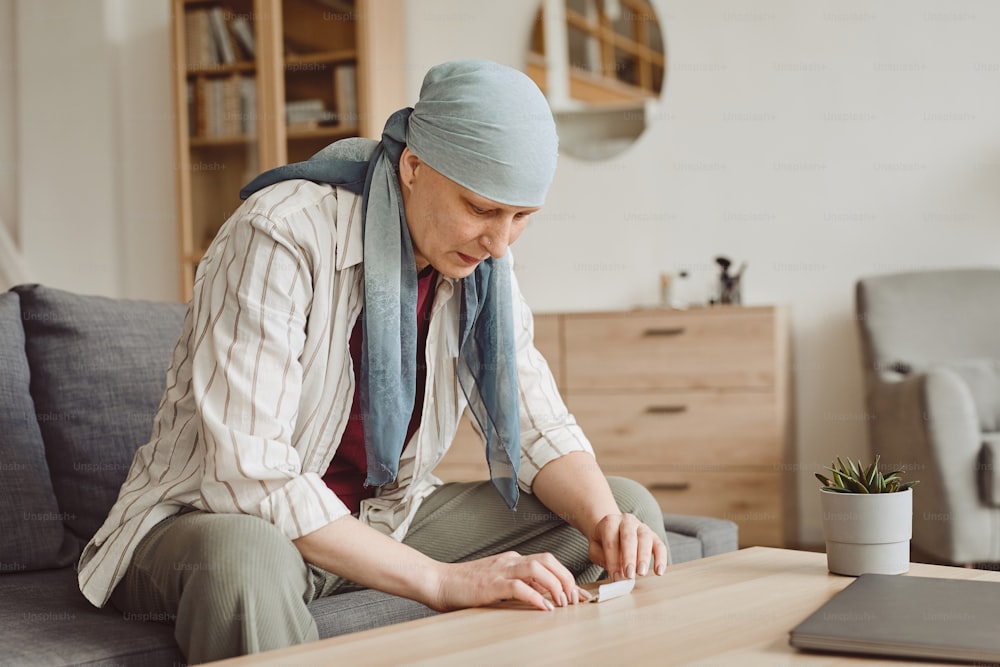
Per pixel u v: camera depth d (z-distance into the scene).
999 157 3.64
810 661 0.81
